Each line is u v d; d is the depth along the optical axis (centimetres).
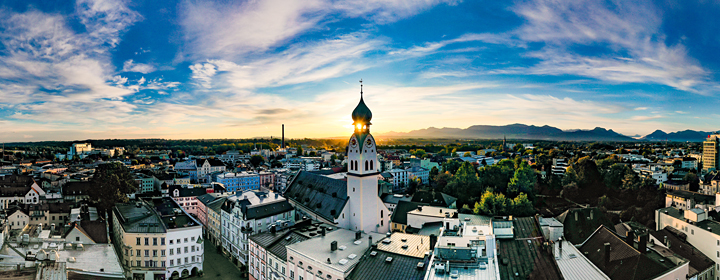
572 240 10344
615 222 14162
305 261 8338
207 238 15875
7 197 18062
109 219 15788
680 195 16575
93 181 18938
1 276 6312
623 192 18612
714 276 9712
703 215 11081
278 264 9394
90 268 8612
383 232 13488
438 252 7112
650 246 9081
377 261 7806
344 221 12850
